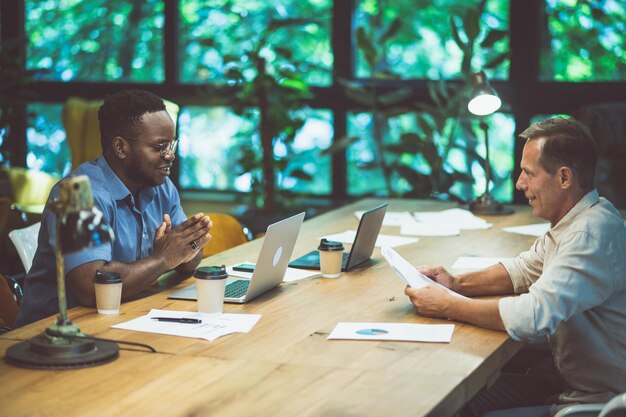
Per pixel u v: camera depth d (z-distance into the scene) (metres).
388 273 3.23
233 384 2.07
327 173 7.26
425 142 6.36
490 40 6.28
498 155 6.77
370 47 6.56
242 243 4.14
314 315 2.67
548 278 2.51
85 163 3.02
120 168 3.00
